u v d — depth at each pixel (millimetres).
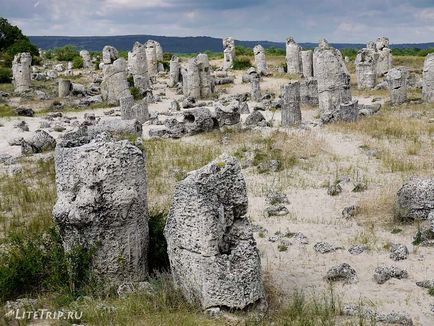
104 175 9039
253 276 8242
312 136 21906
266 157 19234
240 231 8453
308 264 10773
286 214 13945
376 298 9102
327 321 7973
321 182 16578
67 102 37781
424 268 10273
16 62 41781
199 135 23984
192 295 8484
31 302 8617
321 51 26406
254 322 7785
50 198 15391
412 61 50875
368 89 37719
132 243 9391
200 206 8141
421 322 8203
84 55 61625
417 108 27859
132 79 43062
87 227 9172
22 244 10453
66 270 9320
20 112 32375
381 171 17250
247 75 45531
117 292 9133
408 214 12562
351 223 13070
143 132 26344
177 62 45875
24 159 20609
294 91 24891
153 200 15102
